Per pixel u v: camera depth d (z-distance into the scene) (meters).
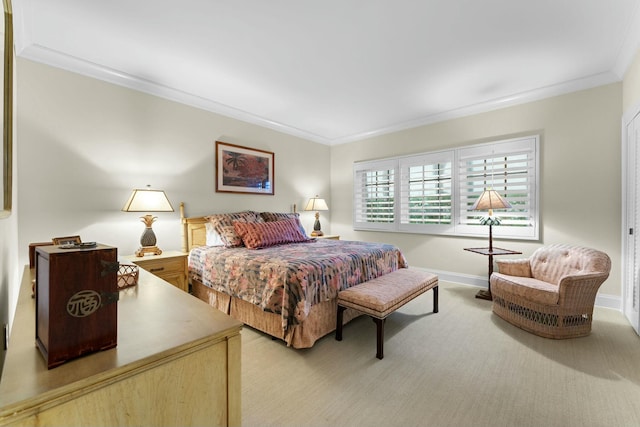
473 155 3.79
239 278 2.47
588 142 3.04
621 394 1.62
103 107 2.79
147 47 2.42
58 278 0.66
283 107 3.81
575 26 2.14
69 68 2.58
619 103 2.86
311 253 2.72
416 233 4.36
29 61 2.38
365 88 3.22
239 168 3.98
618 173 2.88
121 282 1.33
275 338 2.35
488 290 3.50
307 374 1.84
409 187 4.43
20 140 2.34
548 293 2.31
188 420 0.79
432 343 2.26
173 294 1.22
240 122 4.02
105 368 0.66
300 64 2.70
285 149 4.66
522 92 3.31
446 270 4.08
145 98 3.08
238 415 0.90
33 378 0.62
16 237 2.09
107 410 0.66
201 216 3.57
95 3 1.90
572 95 3.12
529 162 3.38
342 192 5.32
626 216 2.71
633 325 2.48
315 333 2.21
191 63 2.68
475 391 1.66
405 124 4.41
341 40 2.32
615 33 2.22
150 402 0.73
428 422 1.43
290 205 4.75
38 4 1.90
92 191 2.72
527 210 3.41
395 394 1.64
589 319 2.32
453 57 2.58
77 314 0.69
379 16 2.03
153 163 3.15
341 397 1.62
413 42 2.35
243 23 2.11
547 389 1.67
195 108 3.52
